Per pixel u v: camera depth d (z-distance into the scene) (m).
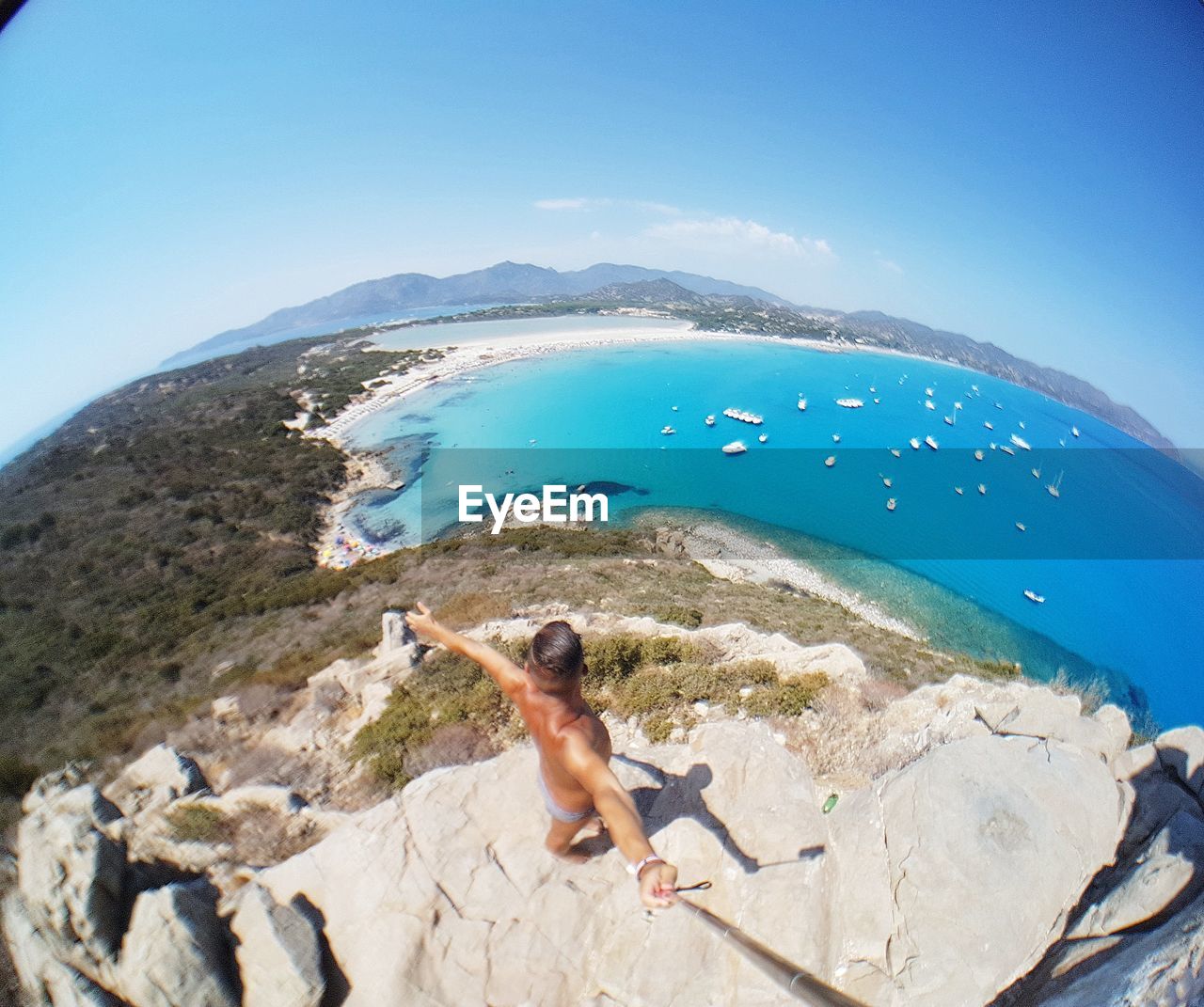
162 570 53.00
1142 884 3.84
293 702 16.67
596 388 136.12
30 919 4.80
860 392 143.62
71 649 37.53
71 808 5.61
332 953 4.46
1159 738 5.73
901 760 8.57
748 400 131.00
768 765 5.09
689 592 33.72
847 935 4.21
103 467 79.44
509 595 28.91
